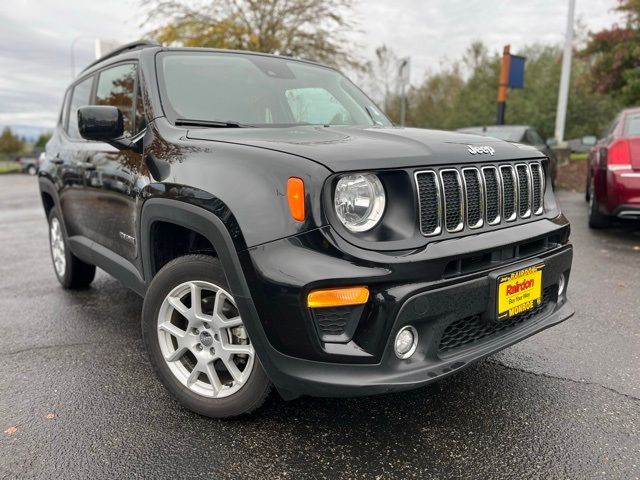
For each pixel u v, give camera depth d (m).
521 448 2.24
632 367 2.96
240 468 2.13
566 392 2.70
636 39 15.20
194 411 2.48
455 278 2.10
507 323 2.43
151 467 2.14
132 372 2.99
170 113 2.83
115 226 3.14
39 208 11.98
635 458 2.15
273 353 2.08
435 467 2.12
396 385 1.99
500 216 2.41
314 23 14.99
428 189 2.14
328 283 1.91
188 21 14.62
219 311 2.34
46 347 3.36
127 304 4.24
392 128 2.77
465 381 2.83
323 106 3.42
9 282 4.97
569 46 14.05
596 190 6.25
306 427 2.41
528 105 23.81
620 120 6.23
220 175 2.21
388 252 1.99
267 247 2.01
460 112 28.89
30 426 2.44
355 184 2.01
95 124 2.75
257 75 3.36
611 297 4.14
